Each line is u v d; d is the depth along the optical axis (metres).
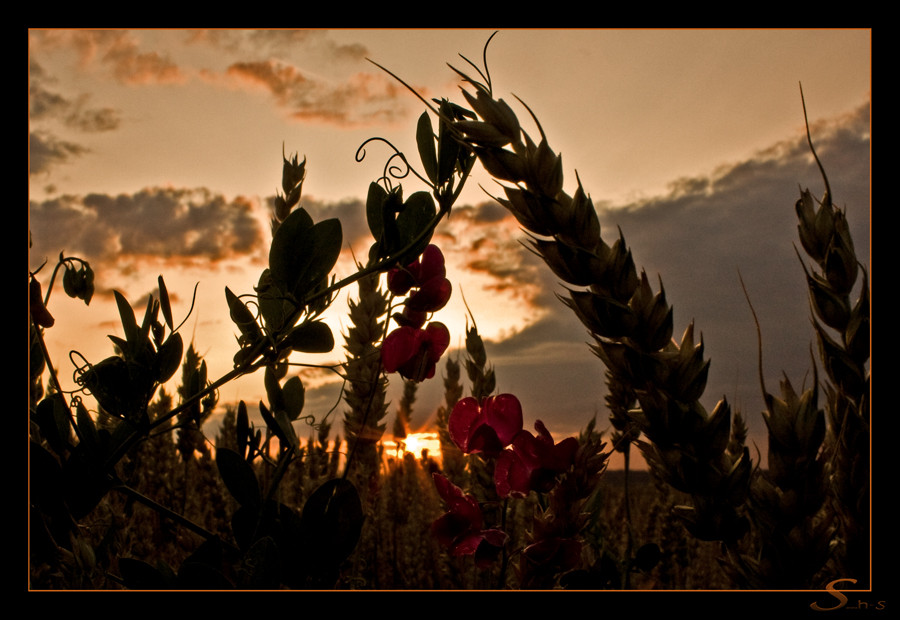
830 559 1.16
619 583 1.42
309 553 1.26
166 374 1.29
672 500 2.53
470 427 1.40
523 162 1.15
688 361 1.16
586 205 1.17
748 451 1.15
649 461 1.22
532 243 1.19
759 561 1.14
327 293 1.27
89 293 1.51
